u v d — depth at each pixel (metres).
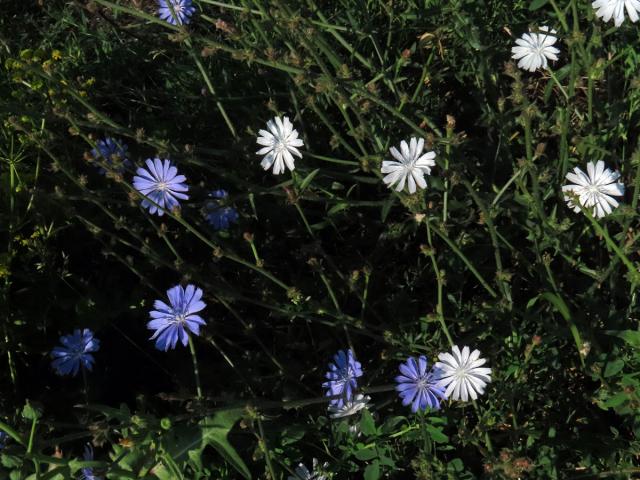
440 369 0.47
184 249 0.63
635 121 0.60
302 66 0.53
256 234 0.63
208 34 0.74
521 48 0.57
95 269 0.64
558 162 0.56
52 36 0.76
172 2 0.63
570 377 0.54
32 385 0.59
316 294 0.58
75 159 0.65
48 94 0.62
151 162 0.54
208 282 0.54
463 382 0.47
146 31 0.73
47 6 0.80
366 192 0.64
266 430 0.51
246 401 0.48
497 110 0.64
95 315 0.59
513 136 0.60
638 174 0.48
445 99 0.67
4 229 0.59
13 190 0.60
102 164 0.52
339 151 0.63
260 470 0.52
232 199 0.57
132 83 0.75
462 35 0.63
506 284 0.50
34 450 0.43
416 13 0.65
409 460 0.52
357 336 0.57
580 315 0.51
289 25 0.52
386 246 0.60
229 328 0.59
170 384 0.60
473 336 0.52
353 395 0.49
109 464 0.44
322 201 0.56
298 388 0.55
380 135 0.60
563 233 0.54
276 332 0.57
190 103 0.70
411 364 0.47
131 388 0.60
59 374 0.53
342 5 0.70
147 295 0.62
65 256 0.60
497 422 0.50
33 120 0.60
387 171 0.49
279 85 0.68
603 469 0.50
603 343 0.52
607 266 0.55
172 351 0.60
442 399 0.48
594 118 0.61
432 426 0.49
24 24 0.81
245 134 0.66
